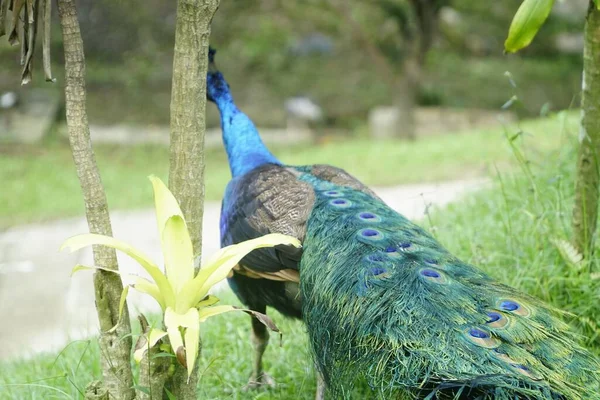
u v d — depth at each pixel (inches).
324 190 160.7
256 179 168.1
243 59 864.9
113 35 821.9
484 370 109.7
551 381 108.7
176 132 118.2
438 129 699.4
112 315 120.9
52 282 310.0
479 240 213.6
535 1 161.8
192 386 122.2
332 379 128.0
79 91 116.9
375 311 123.1
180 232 111.3
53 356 212.1
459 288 125.9
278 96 811.4
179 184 119.5
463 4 837.2
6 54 736.3
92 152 119.6
